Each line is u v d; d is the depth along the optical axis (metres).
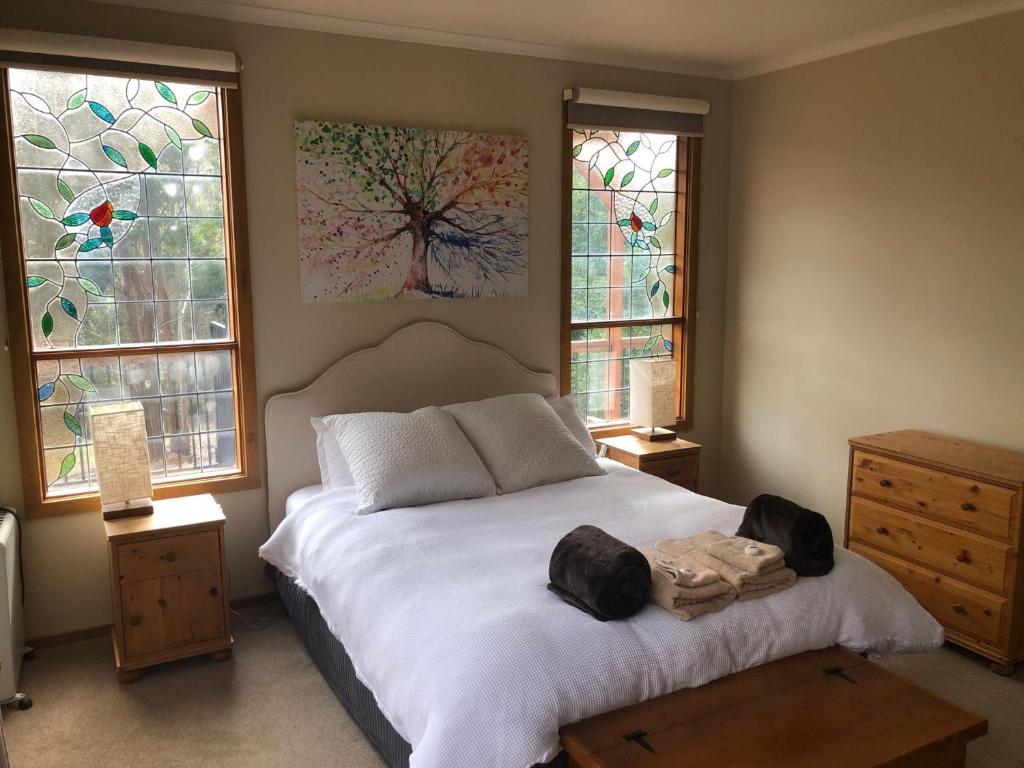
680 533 2.92
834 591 2.48
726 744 1.93
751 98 4.48
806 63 4.13
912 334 3.74
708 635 2.22
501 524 3.01
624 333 4.53
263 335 3.60
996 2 3.28
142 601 3.02
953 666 3.13
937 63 3.54
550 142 4.14
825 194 4.10
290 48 3.50
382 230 3.77
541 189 4.14
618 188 4.39
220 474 3.63
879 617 2.49
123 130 3.28
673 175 4.54
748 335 4.62
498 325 4.12
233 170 3.43
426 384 3.92
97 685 3.01
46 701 2.90
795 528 2.54
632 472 3.75
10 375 3.15
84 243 3.27
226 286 3.55
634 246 4.48
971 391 3.52
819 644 2.38
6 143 3.05
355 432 3.41
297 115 3.55
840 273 4.06
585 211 4.31
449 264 3.95
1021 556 2.96
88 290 3.30
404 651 2.24
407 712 2.12
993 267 3.40
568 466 3.60
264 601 3.73
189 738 2.67
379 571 2.63
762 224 4.48
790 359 4.38
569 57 4.10
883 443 3.49
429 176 3.84
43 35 2.99
